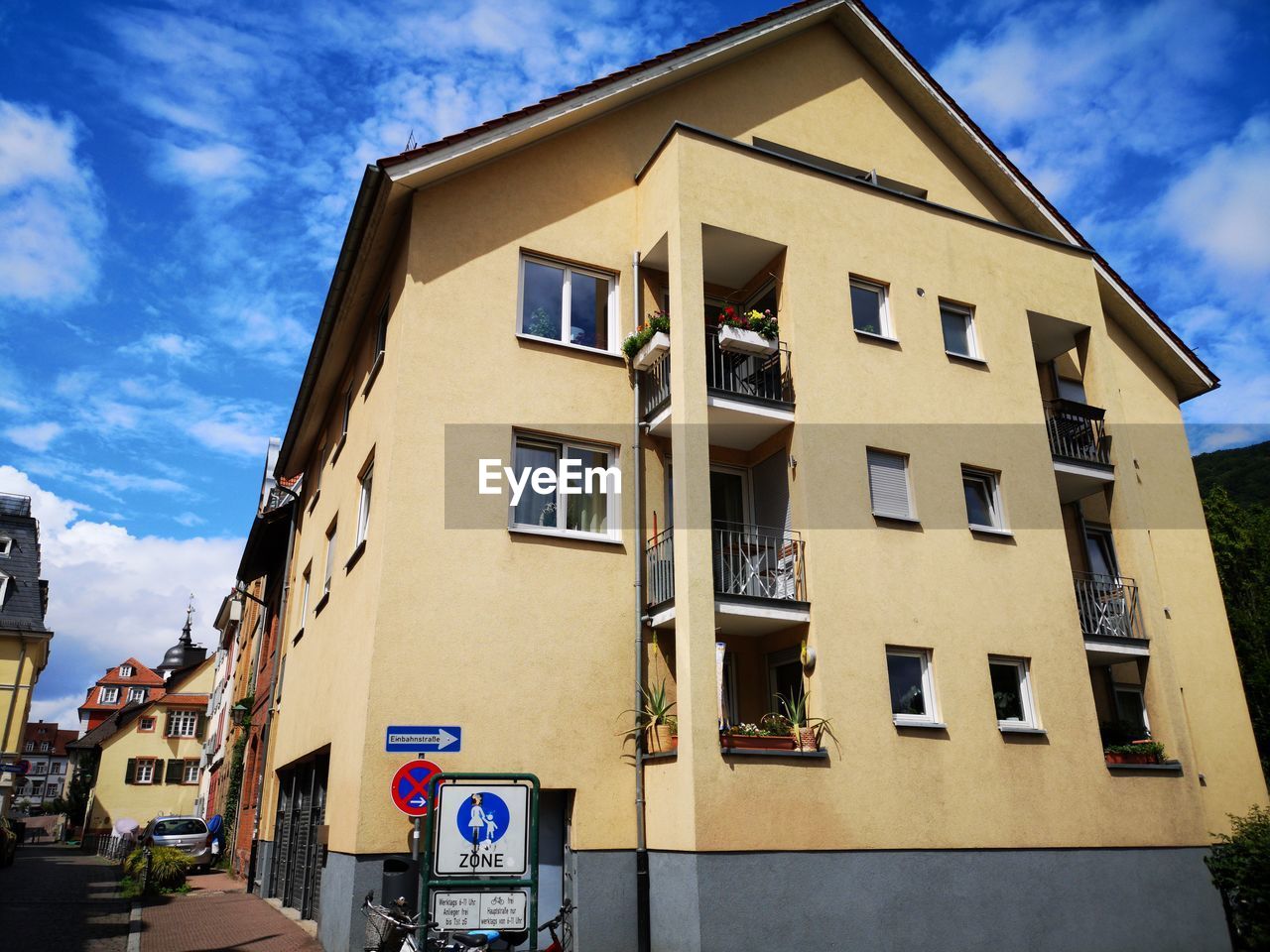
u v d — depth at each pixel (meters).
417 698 10.59
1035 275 15.80
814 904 10.38
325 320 15.08
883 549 12.52
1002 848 11.73
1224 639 16.34
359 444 13.88
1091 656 14.32
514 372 12.44
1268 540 25.42
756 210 13.30
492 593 11.34
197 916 14.56
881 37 17.06
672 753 10.73
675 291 12.48
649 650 11.98
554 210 13.52
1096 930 11.93
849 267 13.85
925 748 11.72
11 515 40.59
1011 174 17.48
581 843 10.84
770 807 10.50
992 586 13.17
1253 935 12.73
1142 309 17.83
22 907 15.41
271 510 21.55
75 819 57.12
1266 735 21.45
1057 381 17.28
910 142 17.38
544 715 11.12
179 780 51.50
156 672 100.81
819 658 11.51
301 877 14.75
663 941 10.41
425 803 9.56
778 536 12.83
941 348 14.20
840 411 12.94
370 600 11.07
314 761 14.55
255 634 27.69
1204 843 13.26
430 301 12.16
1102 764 12.91
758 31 15.77
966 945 11.06
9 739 35.53
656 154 13.70
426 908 7.90
